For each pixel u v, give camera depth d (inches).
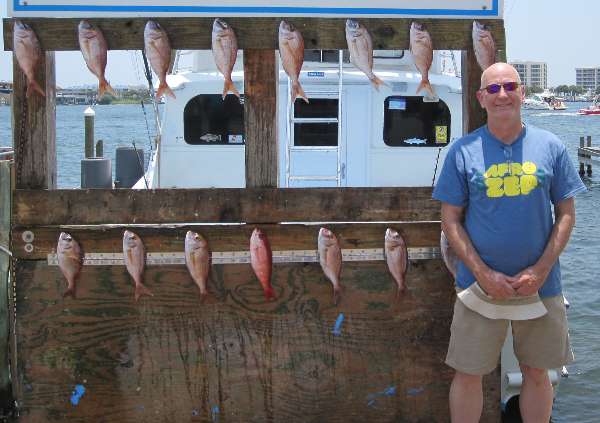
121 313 160.9
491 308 140.7
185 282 160.9
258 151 161.5
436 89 269.3
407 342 164.1
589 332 343.6
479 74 163.0
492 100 136.5
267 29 158.9
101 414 162.6
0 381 178.1
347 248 161.6
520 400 152.1
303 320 162.2
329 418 164.6
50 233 159.3
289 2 158.9
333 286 161.3
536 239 137.6
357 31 158.4
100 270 160.4
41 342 161.0
